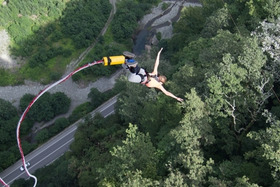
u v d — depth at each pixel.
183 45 64.56
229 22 52.81
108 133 51.00
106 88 76.06
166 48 73.38
